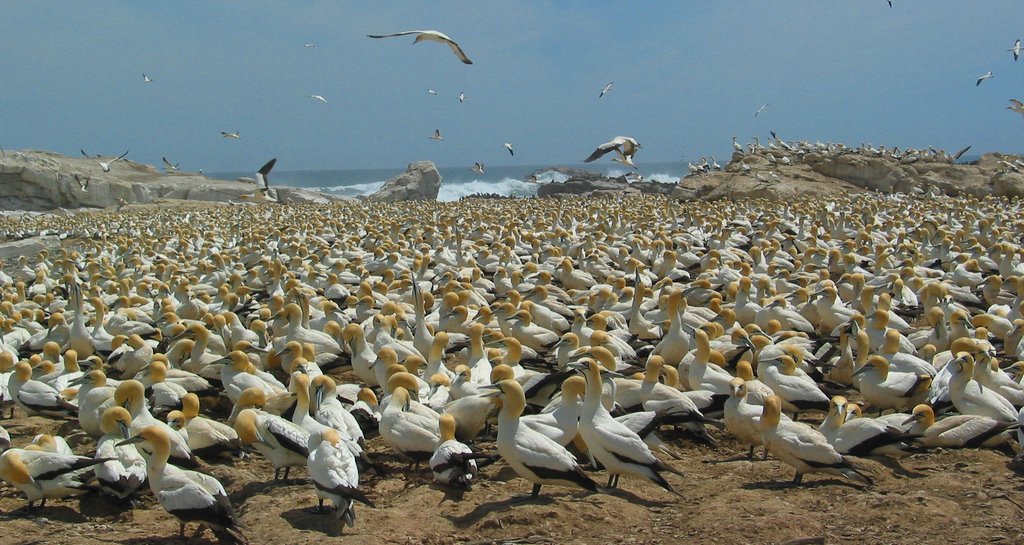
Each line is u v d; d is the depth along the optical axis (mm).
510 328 20172
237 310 24297
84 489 12180
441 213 55250
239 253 37000
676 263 30625
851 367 17312
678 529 11023
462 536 11070
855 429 12969
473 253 34438
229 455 13812
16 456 12000
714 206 53969
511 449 11828
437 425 13266
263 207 65625
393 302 22172
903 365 16297
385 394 15641
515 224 42500
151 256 38594
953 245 32875
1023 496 11836
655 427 13219
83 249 44688
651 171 198875
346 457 11453
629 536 10891
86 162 93500
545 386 15055
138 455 12297
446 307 22062
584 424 12383
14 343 22000
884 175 65312
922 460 13570
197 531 11586
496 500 12219
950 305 21406
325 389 14234
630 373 16312
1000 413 14148
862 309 21719
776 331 19703
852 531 10883
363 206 66625
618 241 36531
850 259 28719
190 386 16484
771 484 12672
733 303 22766
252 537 11094
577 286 27859
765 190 62562
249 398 14469
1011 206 50281
